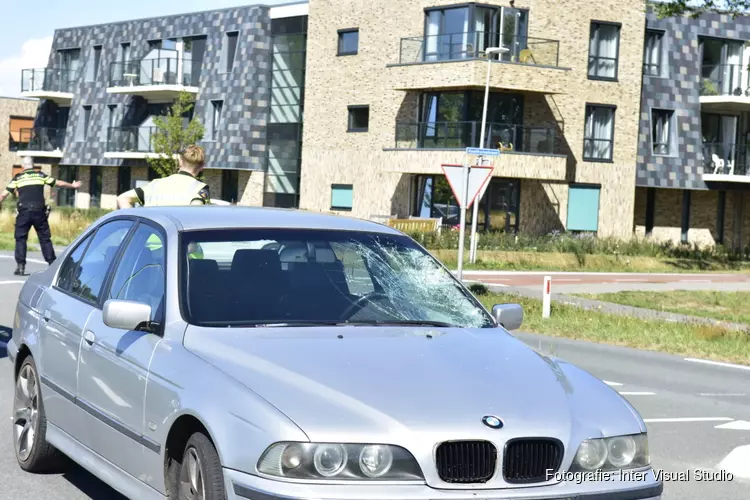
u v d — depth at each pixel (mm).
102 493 6207
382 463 4172
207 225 5789
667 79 47438
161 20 56812
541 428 4402
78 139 61594
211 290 5371
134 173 58438
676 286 30953
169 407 4762
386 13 44594
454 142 41375
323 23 47469
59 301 6492
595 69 44312
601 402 4793
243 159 51812
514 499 4219
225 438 4348
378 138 45125
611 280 33094
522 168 41062
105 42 60250
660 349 15453
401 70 42125
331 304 5461
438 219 41469
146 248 5867
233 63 52969
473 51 40438
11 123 75125
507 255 38219
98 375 5574
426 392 4496
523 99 42750
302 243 5832
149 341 5223
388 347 4984
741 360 14531
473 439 4258
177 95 55156
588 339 16344
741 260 45531
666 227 49062
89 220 38625
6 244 29703
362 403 4352
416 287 5859
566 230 43875
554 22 42875
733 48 48844
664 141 47688
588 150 44312
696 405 10617
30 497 6094
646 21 47000
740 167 48688
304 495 4086
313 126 48000
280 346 4875
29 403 6730
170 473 4844
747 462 7961
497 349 5223
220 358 4789
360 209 45969
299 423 4219
